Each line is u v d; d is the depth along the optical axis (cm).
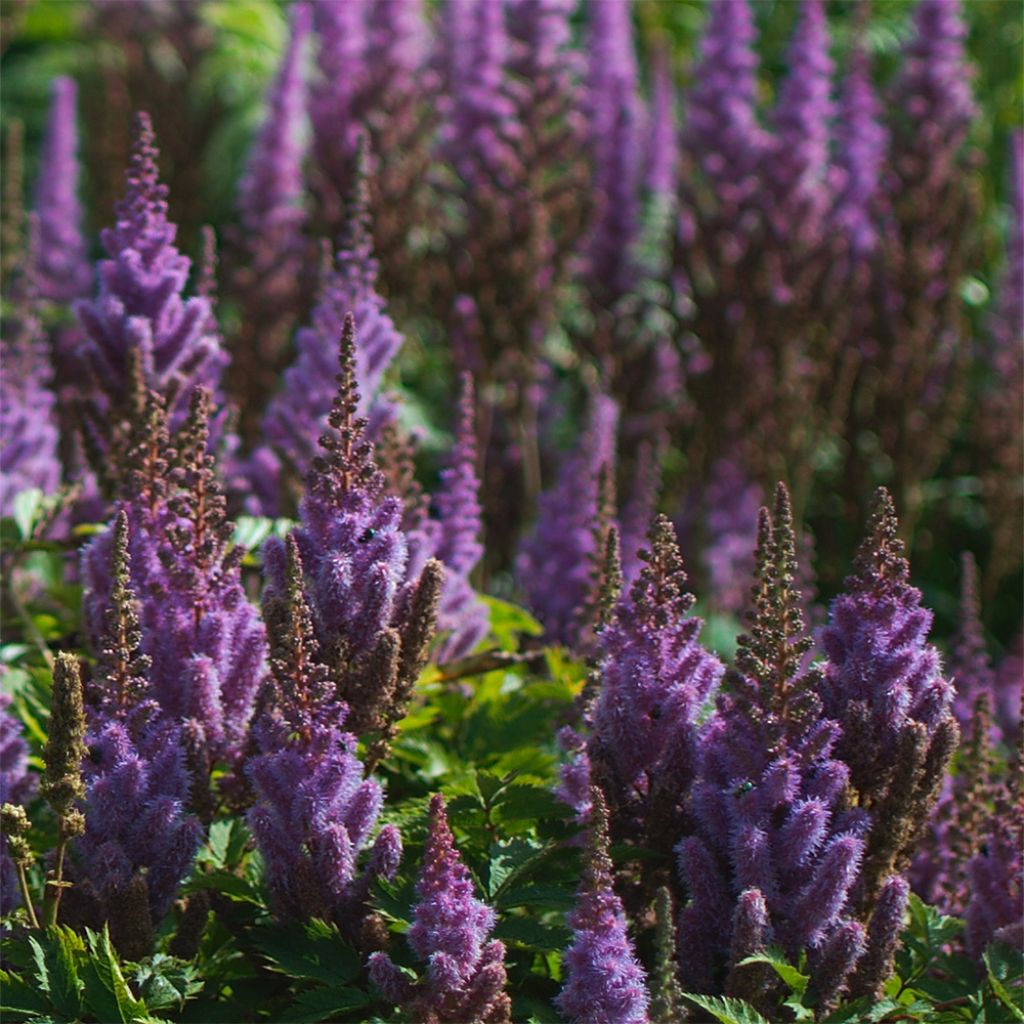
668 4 1917
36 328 991
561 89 1295
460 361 1276
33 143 2064
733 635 1316
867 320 1375
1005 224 1513
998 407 1415
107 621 566
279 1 2017
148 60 1748
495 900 553
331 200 1277
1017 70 1775
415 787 722
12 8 1714
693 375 1372
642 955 573
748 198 1357
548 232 1282
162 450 621
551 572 998
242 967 584
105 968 502
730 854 545
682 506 1378
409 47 1329
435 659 799
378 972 507
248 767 540
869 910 571
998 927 613
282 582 570
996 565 1441
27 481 938
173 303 791
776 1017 541
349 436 570
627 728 572
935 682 575
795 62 1366
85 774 547
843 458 1429
